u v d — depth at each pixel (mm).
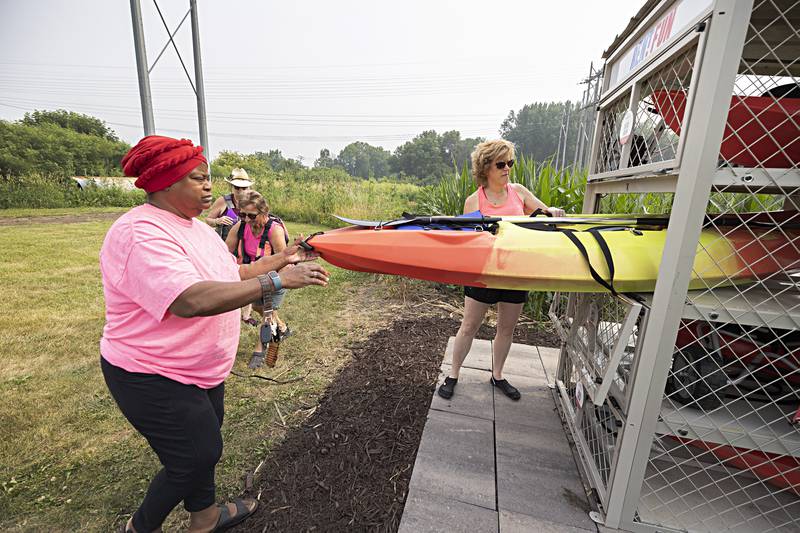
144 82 8547
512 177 5160
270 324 2953
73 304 4840
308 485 2021
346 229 2105
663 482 1938
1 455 2246
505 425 2463
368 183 20547
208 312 1218
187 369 1359
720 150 1460
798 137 1418
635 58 1932
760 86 1562
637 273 1665
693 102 1315
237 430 2486
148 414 1349
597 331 2059
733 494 1881
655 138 1809
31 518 1831
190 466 1399
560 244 1780
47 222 12195
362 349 3707
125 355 1313
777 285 1712
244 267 1761
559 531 1718
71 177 18781
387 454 2242
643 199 4164
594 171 2518
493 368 2855
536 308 4590
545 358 3430
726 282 1542
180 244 1326
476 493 1929
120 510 1886
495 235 1908
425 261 1887
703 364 1730
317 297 5398
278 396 2893
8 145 25219
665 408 1680
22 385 2994
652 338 1487
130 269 1223
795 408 1757
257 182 17125
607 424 2023
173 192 1349
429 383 3037
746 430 1562
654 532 1696
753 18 1654
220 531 1739
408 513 1804
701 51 1273
